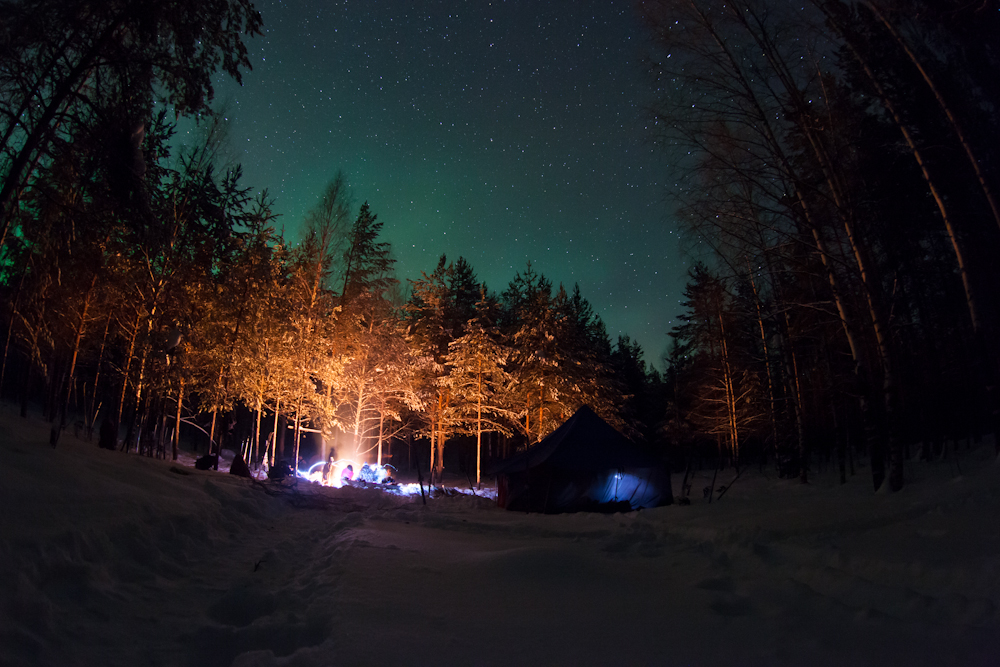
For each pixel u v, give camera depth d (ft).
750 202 42.09
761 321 72.74
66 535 15.19
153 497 23.70
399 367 76.38
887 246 55.93
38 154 27.50
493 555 21.20
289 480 48.73
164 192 40.73
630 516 39.83
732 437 95.35
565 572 18.40
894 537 19.95
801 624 12.27
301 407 67.36
